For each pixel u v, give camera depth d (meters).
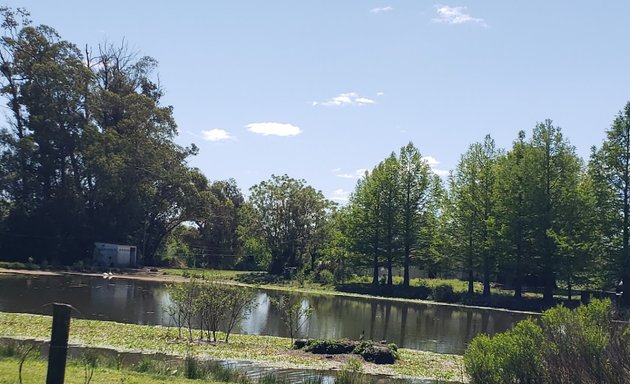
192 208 88.50
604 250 55.75
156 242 90.38
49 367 8.32
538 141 59.03
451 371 21.77
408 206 69.19
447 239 64.62
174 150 88.00
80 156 77.12
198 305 24.95
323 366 21.05
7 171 74.31
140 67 89.62
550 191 58.28
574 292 64.25
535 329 13.43
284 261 84.25
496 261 59.78
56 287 47.09
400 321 38.91
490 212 62.28
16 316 27.97
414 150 70.00
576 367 11.92
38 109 74.88
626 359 11.62
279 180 85.00
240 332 28.75
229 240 104.69
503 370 13.12
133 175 78.94
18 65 75.56
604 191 55.41
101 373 14.54
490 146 64.75
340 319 38.00
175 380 14.92
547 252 56.66
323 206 85.62
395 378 20.06
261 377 18.00
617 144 55.25
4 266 64.69
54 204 75.06
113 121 84.19
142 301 40.16
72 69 77.56
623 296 54.34
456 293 60.44
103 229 79.19
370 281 74.81
